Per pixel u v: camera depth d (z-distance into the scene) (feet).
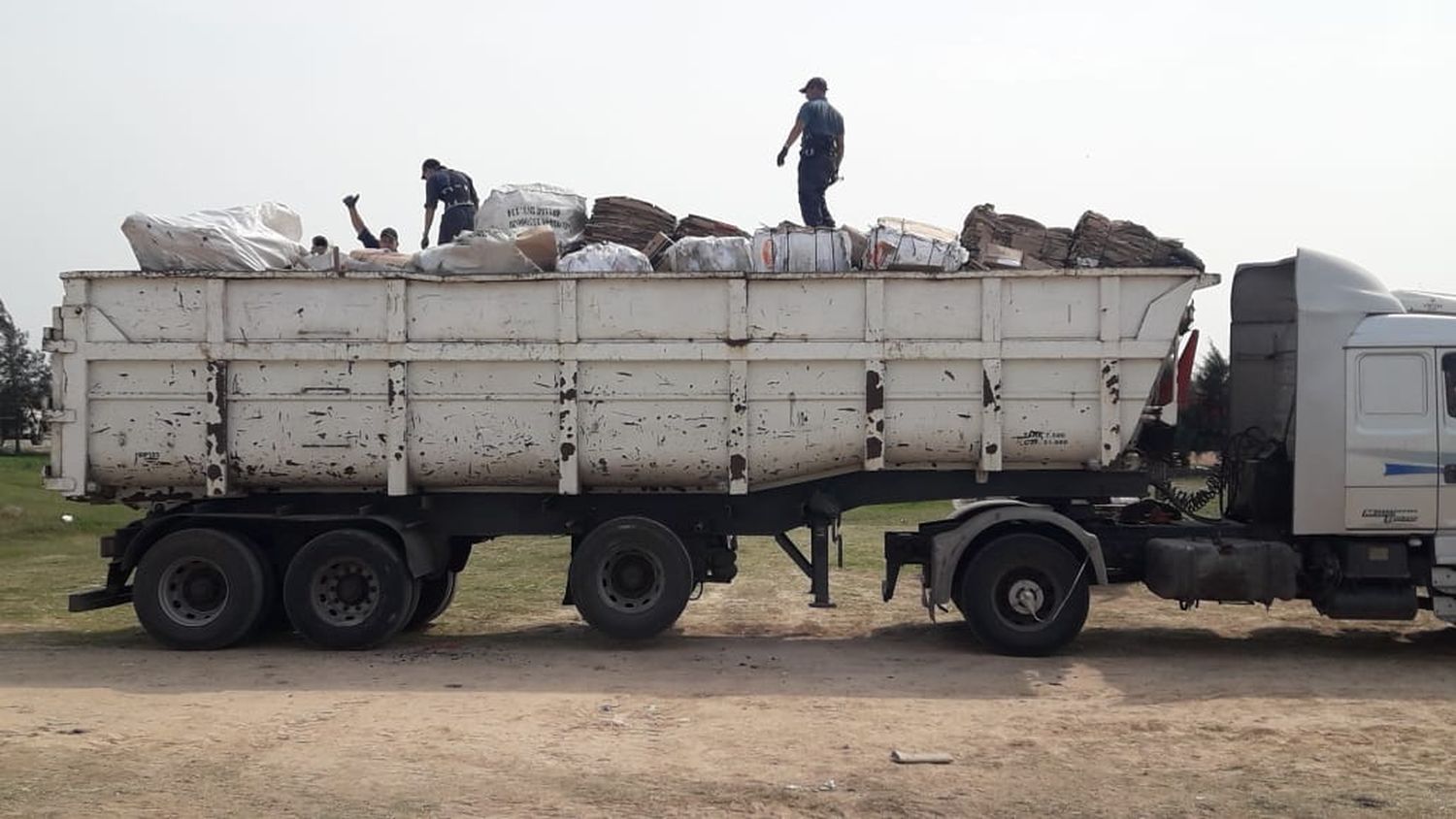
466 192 44.75
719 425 34.68
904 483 36.22
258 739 24.43
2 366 215.92
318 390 34.86
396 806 20.08
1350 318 34.42
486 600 46.98
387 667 32.76
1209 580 34.40
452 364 34.81
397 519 35.73
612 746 23.97
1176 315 34.01
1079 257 35.37
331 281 34.81
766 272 34.71
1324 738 24.71
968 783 21.53
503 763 22.72
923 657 34.22
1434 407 34.04
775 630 39.37
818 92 42.45
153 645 36.63
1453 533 33.88
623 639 36.83
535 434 34.86
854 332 34.50
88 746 23.82
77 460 34.88
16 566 59.67
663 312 34.60
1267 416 37.01
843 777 21.84
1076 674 31.65
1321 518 34.32
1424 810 20.07
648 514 36.65
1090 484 35.73
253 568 35.35
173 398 34.94
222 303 34.71
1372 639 37.63
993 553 34.30
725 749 23.79
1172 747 24.03
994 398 34.19
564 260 35.58
